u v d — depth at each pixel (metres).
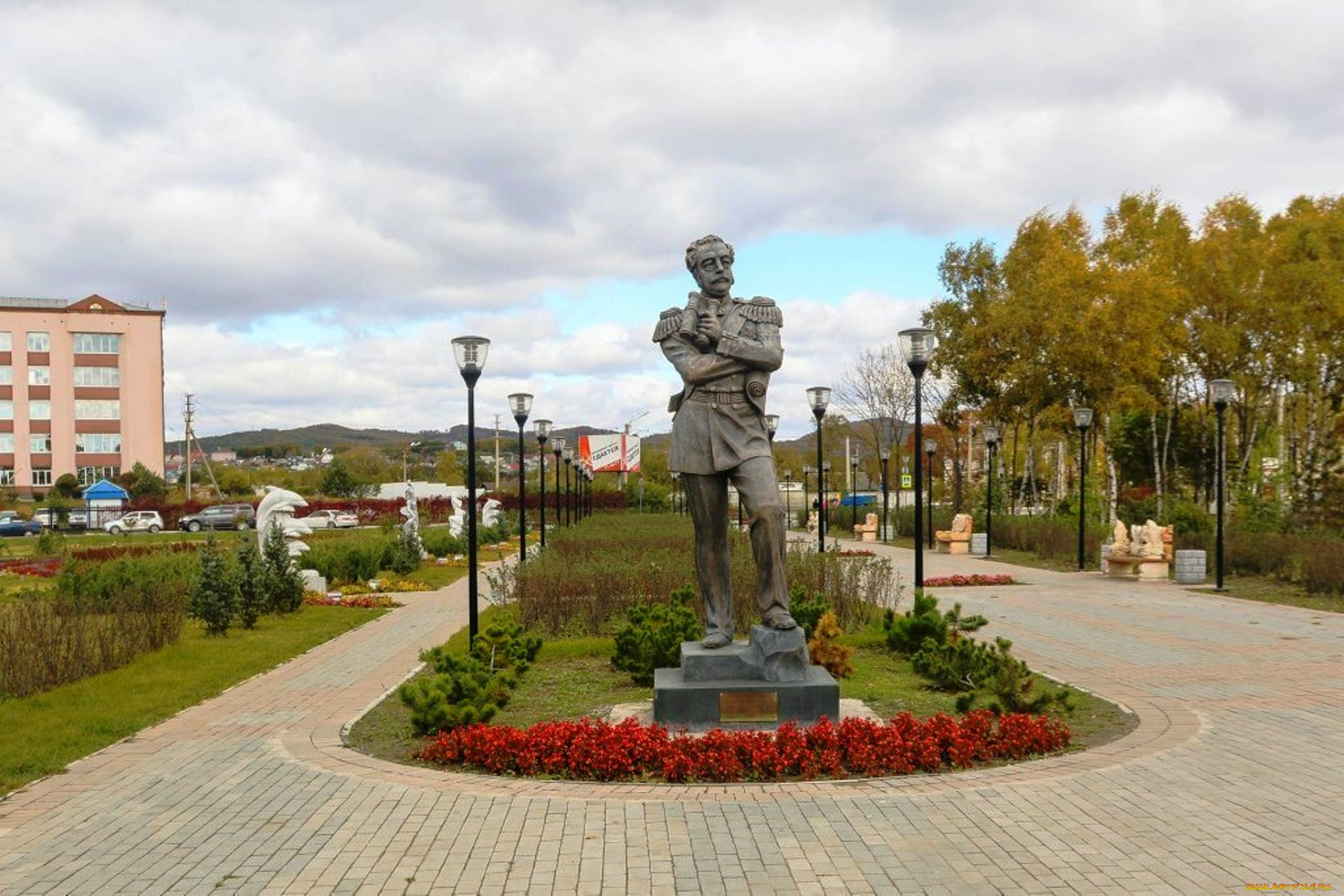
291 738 8.06
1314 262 25.97
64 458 66.31
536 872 4.95
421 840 5.45
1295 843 5.22
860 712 8.11
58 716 9.01
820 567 14.50
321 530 41.78
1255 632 13.31
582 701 9.12
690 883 4.78
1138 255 31.72
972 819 5.66
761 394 7.82
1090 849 5.16
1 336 65.25
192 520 50.06
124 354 67.50
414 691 7.80
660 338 8.06
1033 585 20.86
